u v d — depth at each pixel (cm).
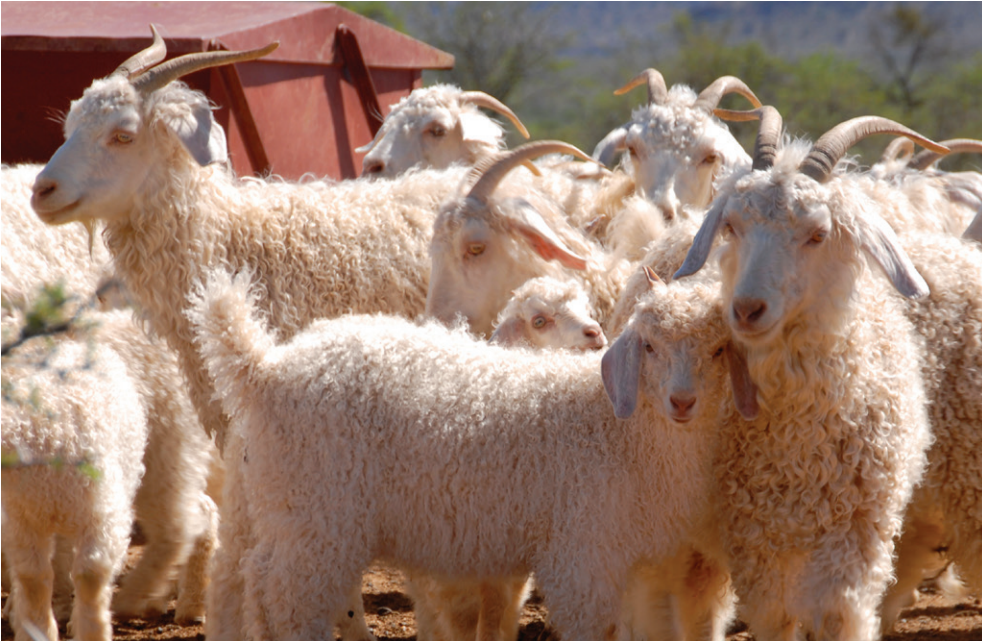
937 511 586
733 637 652
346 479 493
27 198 757
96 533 586
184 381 665
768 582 513
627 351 486
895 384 503
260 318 668
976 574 571
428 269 704
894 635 646
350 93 1210
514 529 501
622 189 771
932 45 3391
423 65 1365
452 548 502
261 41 1048
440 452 494
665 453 494
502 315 625
